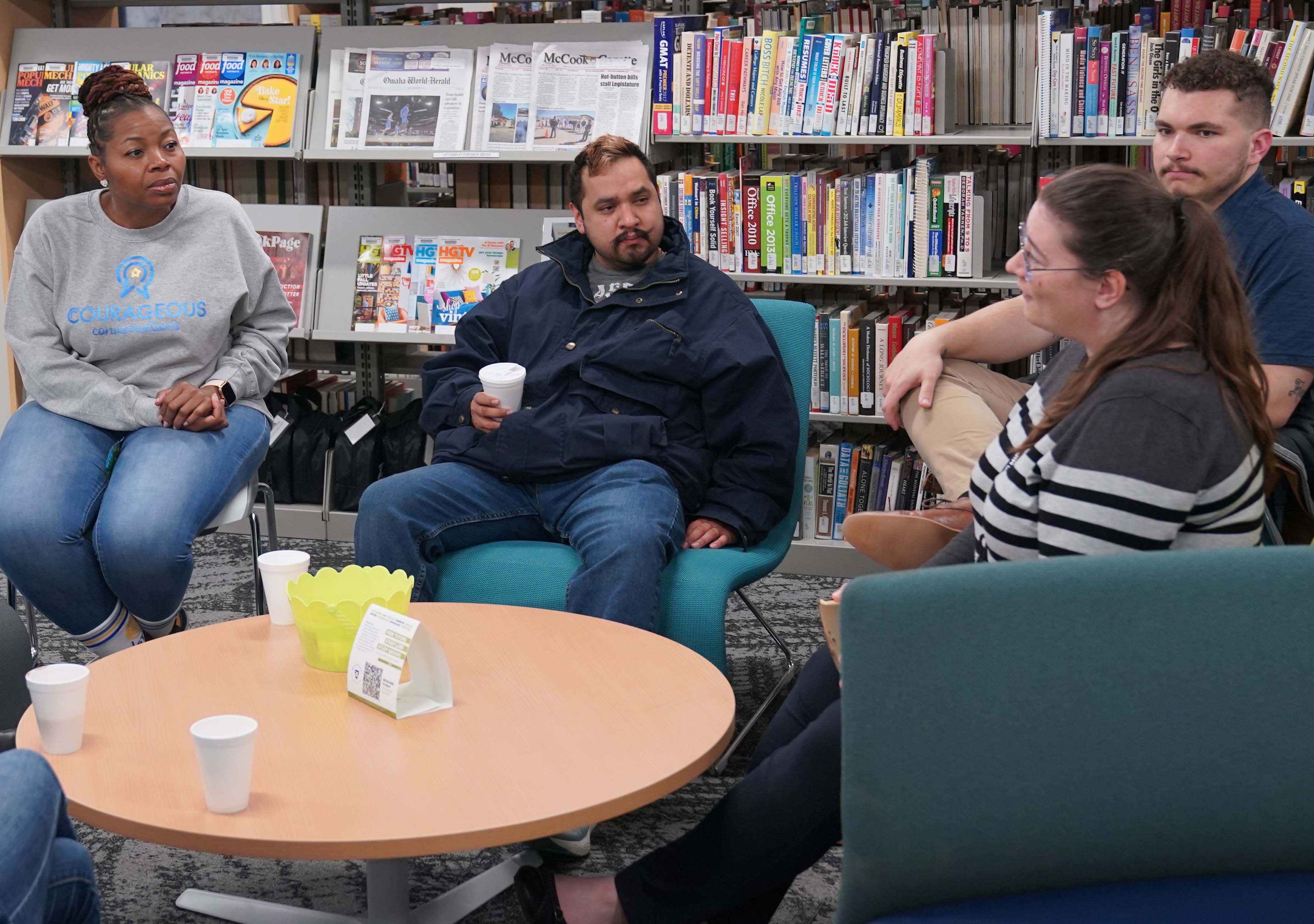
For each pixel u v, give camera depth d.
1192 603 1.25
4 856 1.17
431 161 4.51
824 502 4.05
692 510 2.80
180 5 4.57
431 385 2.98
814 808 1.62
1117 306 1.59
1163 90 2.56
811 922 2.07
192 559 2.77
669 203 3.96
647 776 1.55
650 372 2.78
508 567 2.59
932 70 3.70
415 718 1.73
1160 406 1.48
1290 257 2.27
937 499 3.92
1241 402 1.50
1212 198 2.41
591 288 2.94
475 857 2.31
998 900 1.27
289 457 4.36
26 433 2.88
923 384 2.44
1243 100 2.33
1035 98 3.66
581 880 1.83
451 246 4.23
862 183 3.79
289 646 2.03
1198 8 3.84
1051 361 1.95
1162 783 1.26
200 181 4.62
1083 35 3.56
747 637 3.49
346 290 4.28
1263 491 1.57
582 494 2.71
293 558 2.13
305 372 4.69
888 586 1.24
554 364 2.84
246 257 3.05
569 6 4.75
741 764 2.69
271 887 2.20
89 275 2.95
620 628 2.10
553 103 4.03
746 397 2.75
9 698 2.14
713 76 3.88
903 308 4.14
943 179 3.72
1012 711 1.24
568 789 1.51
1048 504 1.54
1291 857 1.29
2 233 4.41
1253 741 1.26
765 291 4.26
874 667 1.24
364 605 1.88
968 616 1.23
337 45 4.26
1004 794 1.25
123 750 1.63
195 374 2.99
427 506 2.66
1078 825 1.26
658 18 3.91
